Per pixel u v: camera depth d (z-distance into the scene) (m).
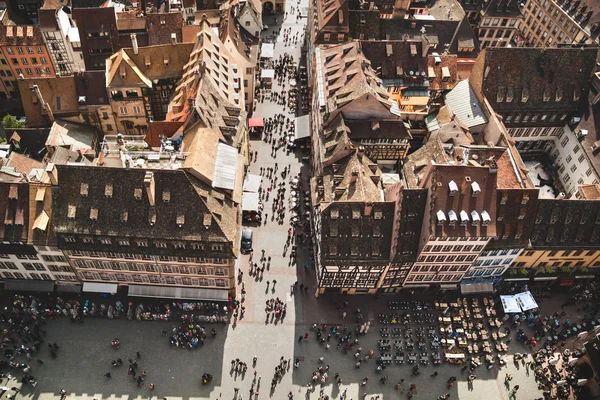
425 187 75.12
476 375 75.25
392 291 85.06
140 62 98.44
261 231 91.00
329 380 73.25
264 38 140.12
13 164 83.19
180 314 78.62
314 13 119.31
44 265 76.19
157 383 71.38
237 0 115.75
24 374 70.94
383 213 76.44
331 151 87.31
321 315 80.69
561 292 86.69
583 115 100.19
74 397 69.31
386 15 125.75
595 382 72.00
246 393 71.19
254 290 82.69
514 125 103.12
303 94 121.31
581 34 120.81
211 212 70.94
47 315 76.88
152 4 135.12
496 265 83.44
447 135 94.88
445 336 79.12
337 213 75.81
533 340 78.81
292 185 99.12
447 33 115.38
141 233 70.44
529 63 99.12
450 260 78.75
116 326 76.88
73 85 96.19
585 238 83.06
